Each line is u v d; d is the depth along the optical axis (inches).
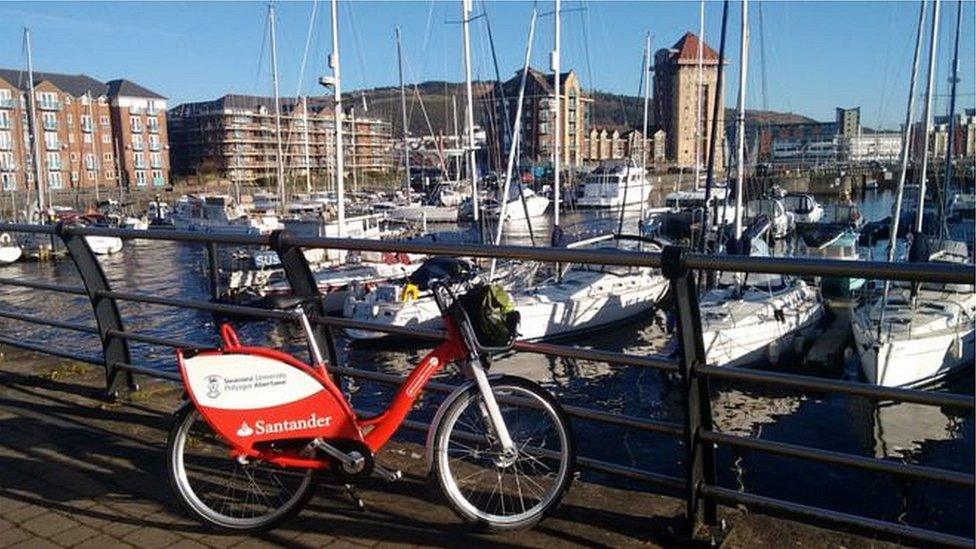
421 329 158.7
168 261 1722.4
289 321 167.2
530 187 2859.3
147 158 4355.3
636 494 151.7
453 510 137.6
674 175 3388.3
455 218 2244.1
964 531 433.7
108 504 156.1
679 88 3651.6
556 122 1139.9
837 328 861.2
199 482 158.2
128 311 1120.8
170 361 816.3
